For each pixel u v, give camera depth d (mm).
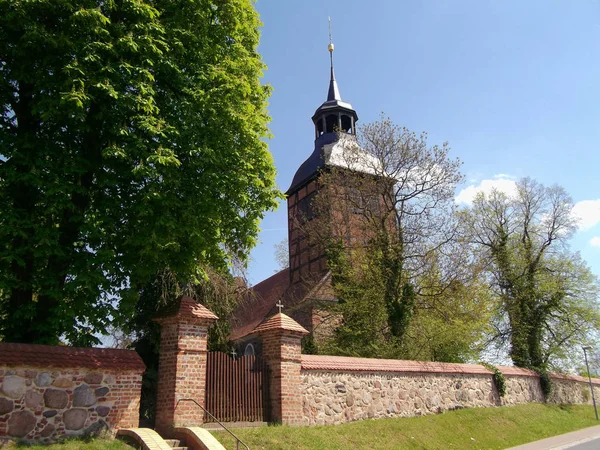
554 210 32625
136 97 11227
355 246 23922
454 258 22906
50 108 10445
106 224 11258
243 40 14852
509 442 17031
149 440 9375
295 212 35750
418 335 21625
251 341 31750
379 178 23953
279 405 12602
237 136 13039
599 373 37844
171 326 11609
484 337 26625
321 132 36844
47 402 9258
